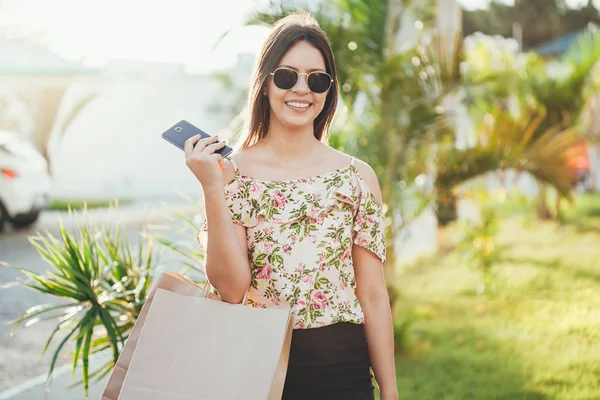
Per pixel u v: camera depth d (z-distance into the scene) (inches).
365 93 233.3
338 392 82.5
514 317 271.6
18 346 244.7
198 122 729.6
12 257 394.0
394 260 242.2
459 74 243.3
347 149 227.3
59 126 701.9
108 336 139.1
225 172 85.4
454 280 343.0
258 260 83.5
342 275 84.9
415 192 253.6
